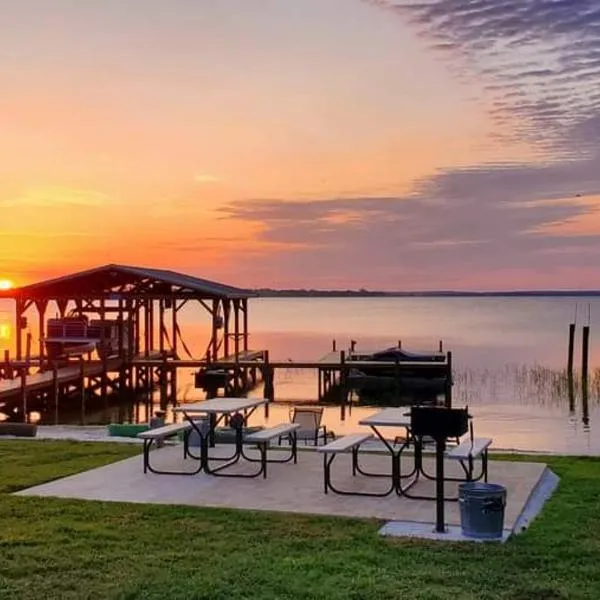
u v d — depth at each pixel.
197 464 10.76
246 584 6.00
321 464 10.81
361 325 91.75
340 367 31.94
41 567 6.42
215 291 34.94
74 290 35.44
